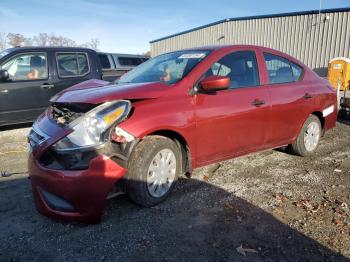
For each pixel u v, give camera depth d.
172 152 3.70
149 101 3.48
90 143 3.03
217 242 2.98
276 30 21.59
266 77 4.61
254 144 4.48
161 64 4.45
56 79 7.61
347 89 11.13
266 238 3.04
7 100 7.02
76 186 2.98
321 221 3.34
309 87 5.20
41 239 3.03
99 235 3.08
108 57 10.48
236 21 23.92
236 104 4.12
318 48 19.64
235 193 3.96
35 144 3.32
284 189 4.09
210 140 3.94
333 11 18.73
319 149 5.85
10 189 4.13
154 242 2.98
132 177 3.40
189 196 3.87
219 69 4.11
